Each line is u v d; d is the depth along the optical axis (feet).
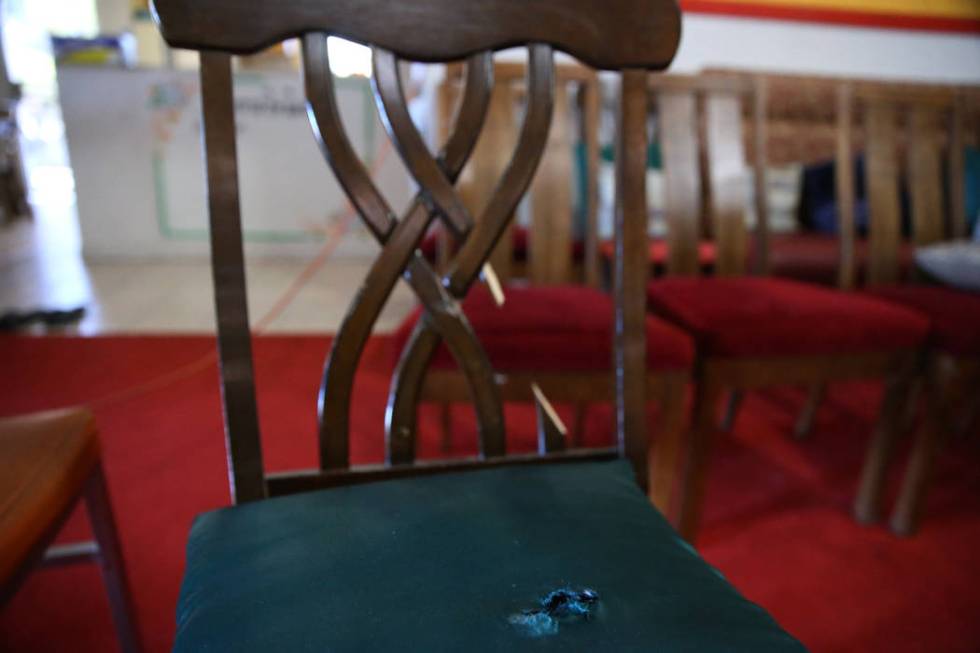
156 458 4.70
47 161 27.94
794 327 3.35
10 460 1.97
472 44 1.83
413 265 1.89
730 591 1.36
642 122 1.94
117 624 2.52
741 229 4.56
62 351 7.05
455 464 1.94
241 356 1.73
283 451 4.86
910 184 4.86
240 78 11.82
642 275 1.99
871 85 4.67
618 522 1.57
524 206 5.85
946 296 4.03
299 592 1.29
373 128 12.14
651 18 1.92
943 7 10.31
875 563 3.68
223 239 1.68
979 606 3.33
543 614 1.21
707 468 3.50
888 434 3.91
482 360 1.96
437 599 1.27
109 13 16.26
